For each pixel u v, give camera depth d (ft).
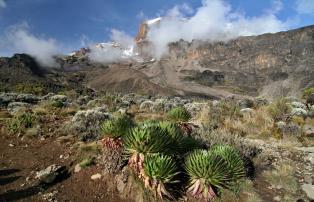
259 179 23.61
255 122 43.62
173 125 25.29
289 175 24.22
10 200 19.84
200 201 20.04
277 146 33.53
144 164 20.35
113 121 25.61
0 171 23.98
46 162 25.64
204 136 30.07
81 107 64.75
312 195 21.72
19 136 33.12
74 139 30.91
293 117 46.80
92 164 24.16
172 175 19.76
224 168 20.75
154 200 19.84
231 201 20.20
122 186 21.21
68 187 21.77
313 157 30.25
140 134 21.52
